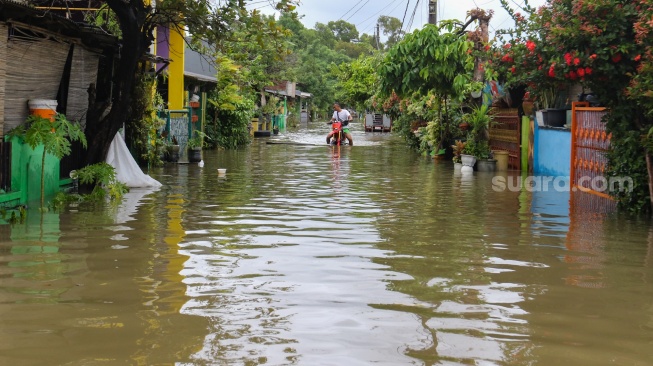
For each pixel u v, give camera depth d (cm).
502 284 620
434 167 1969
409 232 888
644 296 586
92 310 525
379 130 5169
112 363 416
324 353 438
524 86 1988
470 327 495
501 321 510
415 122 2762
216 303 548
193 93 2614
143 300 554
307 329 485
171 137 2055
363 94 5116
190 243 793
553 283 627
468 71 2058
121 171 1359
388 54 2136
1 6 965
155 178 1575
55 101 1139
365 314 523
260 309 533
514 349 450
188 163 2000
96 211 1034
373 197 1262
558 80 1171
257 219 979
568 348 454
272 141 3394
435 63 2041
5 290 579
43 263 679
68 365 412
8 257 705
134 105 1730
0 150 988
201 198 1212
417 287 605
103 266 670
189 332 475
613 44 1038
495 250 775
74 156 1291
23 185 1072
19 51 1083
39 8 1180
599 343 465
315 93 8269
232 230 884
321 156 2392
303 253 745
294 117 6081
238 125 2928
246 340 460
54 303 542
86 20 1498
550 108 1830
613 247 798
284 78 5188
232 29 1375
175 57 2359
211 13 1316
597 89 1100
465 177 1683
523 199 1251
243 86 3278
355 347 450
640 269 687
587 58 1038
